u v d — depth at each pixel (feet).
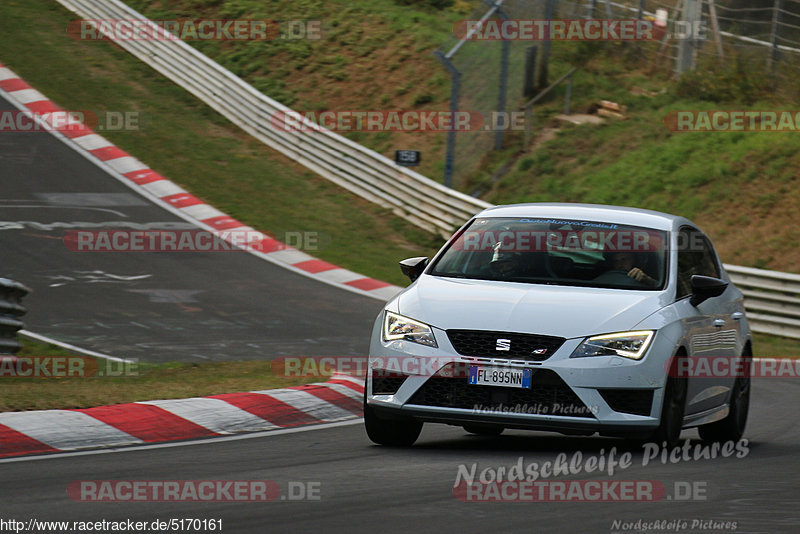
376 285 210.79
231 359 141.49
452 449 81.30
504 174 303.89
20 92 316.81
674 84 335.88
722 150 286.05
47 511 54.49
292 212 264.93
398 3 415.85
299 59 370.94
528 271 85.51
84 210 240.12
